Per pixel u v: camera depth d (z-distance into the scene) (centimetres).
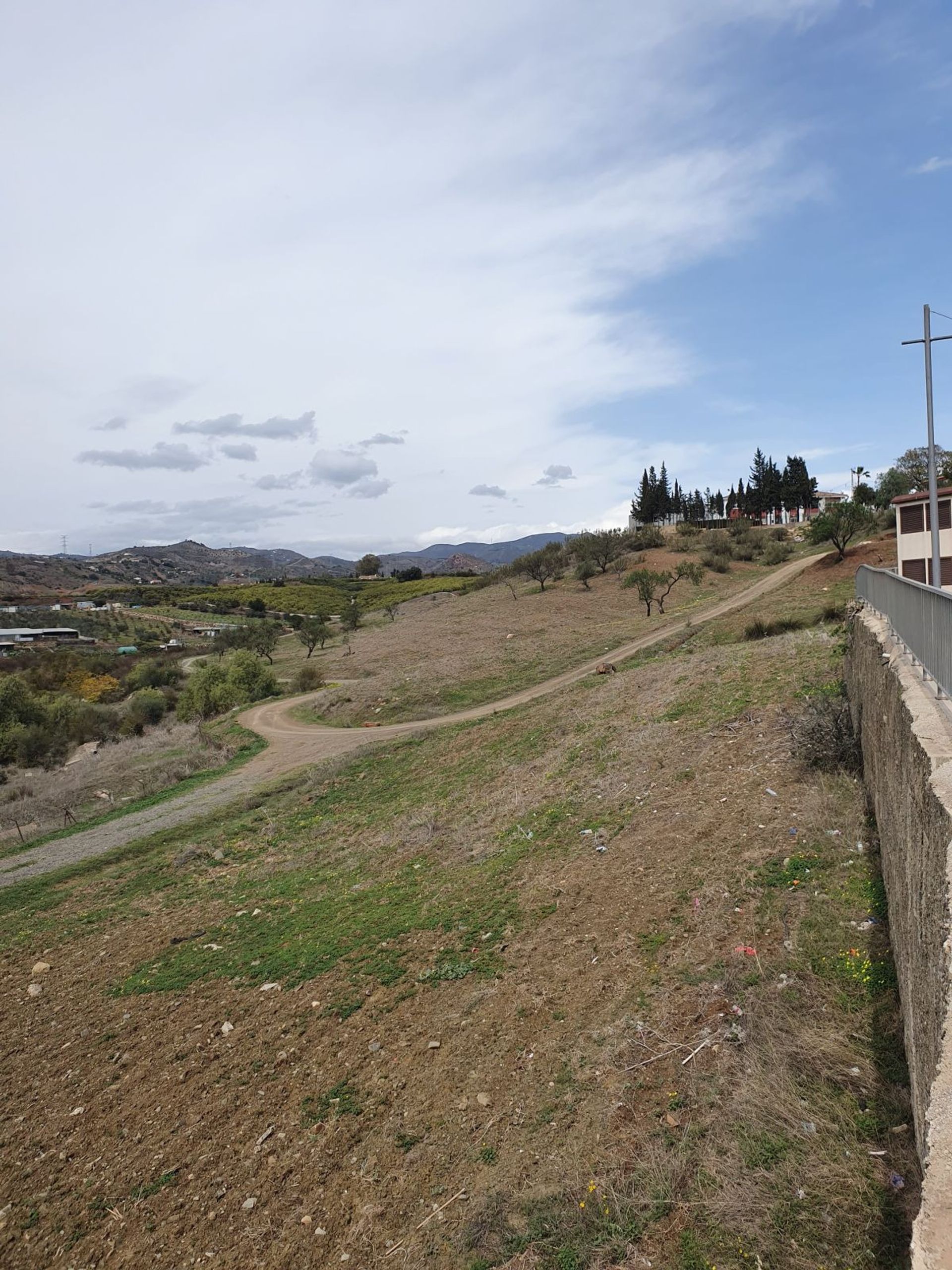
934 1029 348
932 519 1246
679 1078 576
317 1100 729
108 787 3212
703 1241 429
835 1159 439
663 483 12712
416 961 961
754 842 919
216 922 1384
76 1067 922
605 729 1839
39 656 9506
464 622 6606
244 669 5453
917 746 490
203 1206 627
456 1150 601
